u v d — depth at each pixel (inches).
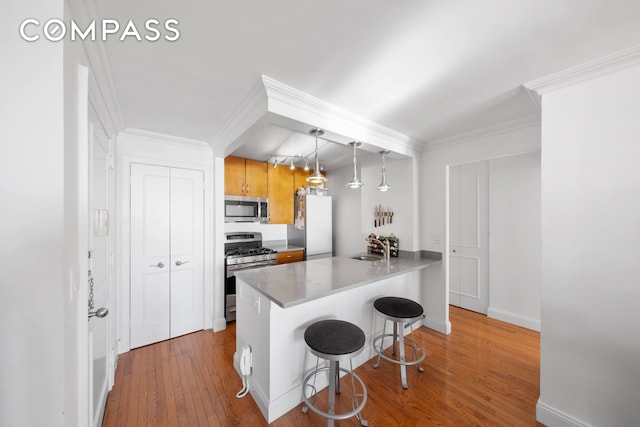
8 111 27.1
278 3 38.9
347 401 68.6
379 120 87.9
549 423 59.3
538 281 112.0
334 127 79.9
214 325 111.1
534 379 77.4
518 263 117.7
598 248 53.8
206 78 60.4
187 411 64.7
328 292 65.4
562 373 58.3
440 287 111.9
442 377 78.5
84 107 41.3
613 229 52.1
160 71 57.1
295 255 157.9
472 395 70.5
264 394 65.1
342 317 81.7
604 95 53.1
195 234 110.8
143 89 64.9
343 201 184.2
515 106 76.4
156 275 100.8
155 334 100.5
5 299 26.8
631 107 50.1
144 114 80.4
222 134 96.3
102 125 64.6
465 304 137.1
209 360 88.1
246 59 53.5
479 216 131.8
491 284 126.6
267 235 171.0
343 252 184.2
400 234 121.6
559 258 58.8
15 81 27.4
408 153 111.3
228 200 137.7
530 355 91.0
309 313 72.2
